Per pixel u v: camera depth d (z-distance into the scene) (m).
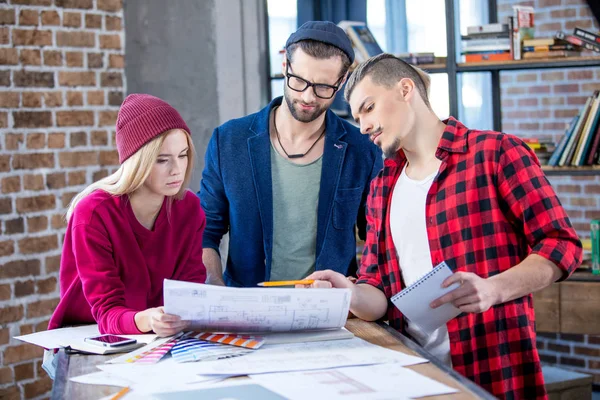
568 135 3.79
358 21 4.42
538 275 1.72
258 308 1.67
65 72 3.79
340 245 2.46
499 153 1.86
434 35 4.58
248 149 2.49
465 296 1.65
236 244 2.53
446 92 4.53
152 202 2.02
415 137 1.96
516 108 4.64
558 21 4.50
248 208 2.48
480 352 1.85
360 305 1.93
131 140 1.92
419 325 1.73
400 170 2.04
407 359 1.51
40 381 3.73
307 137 2.47
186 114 4.08
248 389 1.33
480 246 1.86
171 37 4.04
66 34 3.78
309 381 1.36
